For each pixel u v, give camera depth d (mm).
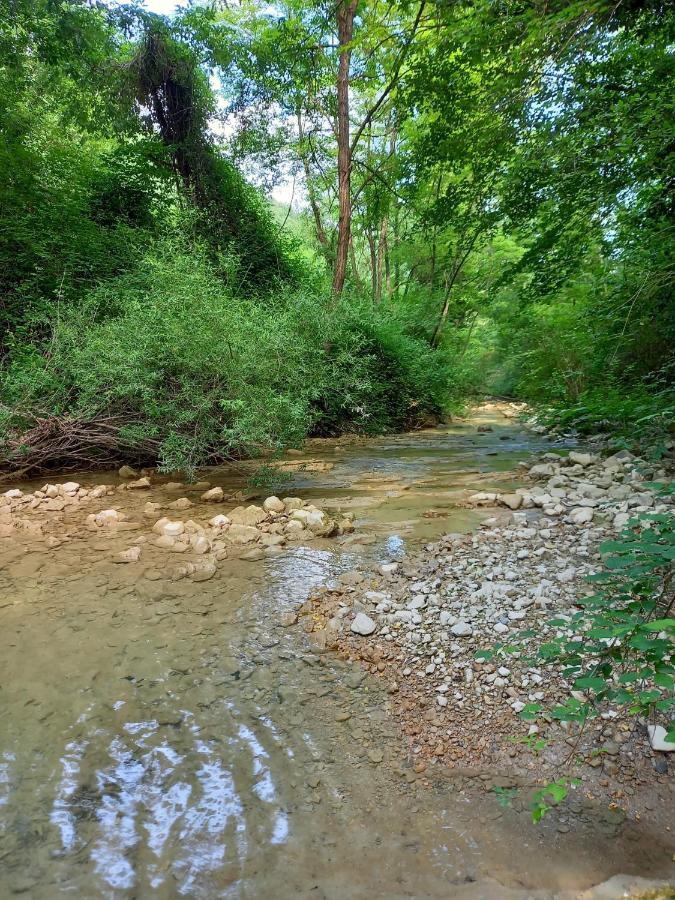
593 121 6344
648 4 5906
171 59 12109
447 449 8570
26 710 2016
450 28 7016
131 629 2637
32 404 6051
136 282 8211
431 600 2799
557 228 8141
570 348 10664
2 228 8281
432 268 18672
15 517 4527
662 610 2018
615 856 1394
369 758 1777
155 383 6113
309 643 2498
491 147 8078
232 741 1858
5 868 1366
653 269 6777
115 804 1581
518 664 2170
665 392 6543
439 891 1305
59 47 10789
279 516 4430
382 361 11773
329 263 16297
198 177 12961
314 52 12078
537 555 3254
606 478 5016
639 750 1725
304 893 1304
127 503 5047
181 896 1296
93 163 12156
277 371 6512
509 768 1710
